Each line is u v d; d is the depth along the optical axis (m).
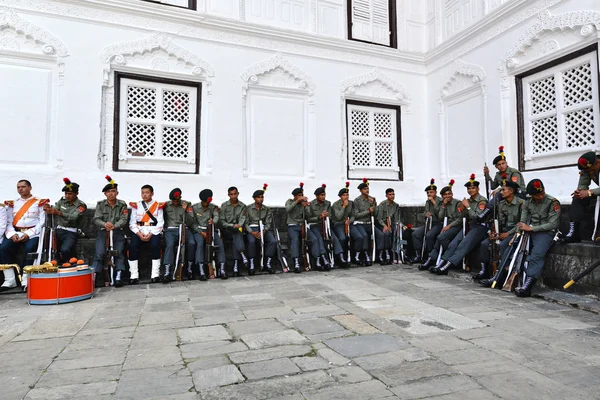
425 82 8.86
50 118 6.14
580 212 4.85
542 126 6.34
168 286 5.43
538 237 4.77
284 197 7.53
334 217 7.10
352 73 8.22
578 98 5.79
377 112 8.52
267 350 2.90
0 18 5.83
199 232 6.11
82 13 6.29
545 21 6.11
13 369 2.60
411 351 2.86
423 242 7.02
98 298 4.71
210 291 5.04
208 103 7.05
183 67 6.92
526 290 4.57
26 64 6.02
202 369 2.57
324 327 3.43
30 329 3.48
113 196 5.64
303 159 7.78
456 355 2.78
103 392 2.27
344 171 8.07
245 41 7.34
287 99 7.70
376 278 5.82
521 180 5.83
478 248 5.95
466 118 7.75
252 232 6.32
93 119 6.33
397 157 8.62
